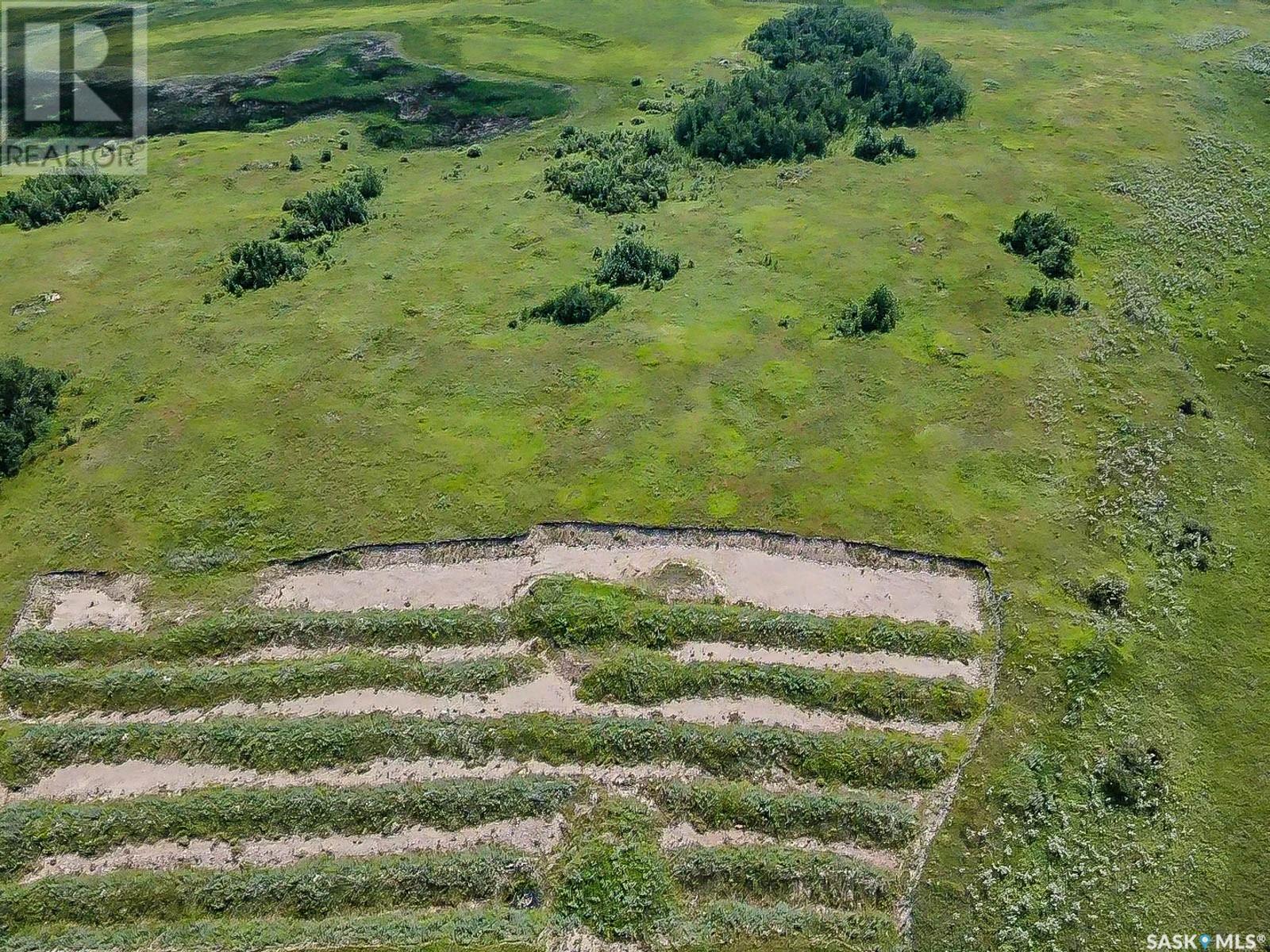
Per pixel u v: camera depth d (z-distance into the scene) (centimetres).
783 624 3266
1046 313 4816
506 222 5825
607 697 3108
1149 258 5372
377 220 5931
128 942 2545
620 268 5128
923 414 4172
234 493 3841
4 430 3981
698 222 5800
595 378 4388
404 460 3972
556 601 3331
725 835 2778
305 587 3481
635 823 2772
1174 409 4203
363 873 2656
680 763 2934
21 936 2564
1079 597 3375
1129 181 6150
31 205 6034
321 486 3862
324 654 3262
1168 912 2602
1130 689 3112
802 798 2819
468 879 2659
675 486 3831
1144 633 3278
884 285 5050
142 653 3250
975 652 3219
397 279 5222
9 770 2919
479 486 3847
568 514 3716
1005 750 2950
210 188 6481
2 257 5581
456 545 3612
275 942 2545
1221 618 3356
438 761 2948
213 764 2942
